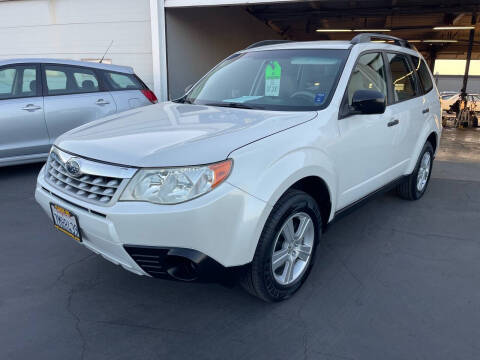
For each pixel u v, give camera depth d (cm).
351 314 247
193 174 199
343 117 283
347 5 1272
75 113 541
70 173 228
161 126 248
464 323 240
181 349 215
